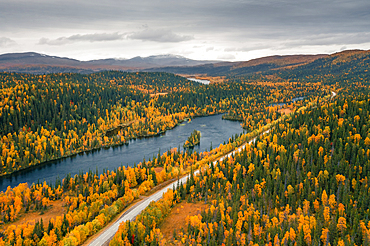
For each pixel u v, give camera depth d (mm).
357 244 142000
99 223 171250
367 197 165750
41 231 165750
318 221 148250
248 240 152375
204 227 157750
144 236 153250
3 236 169500
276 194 190875
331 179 189500
